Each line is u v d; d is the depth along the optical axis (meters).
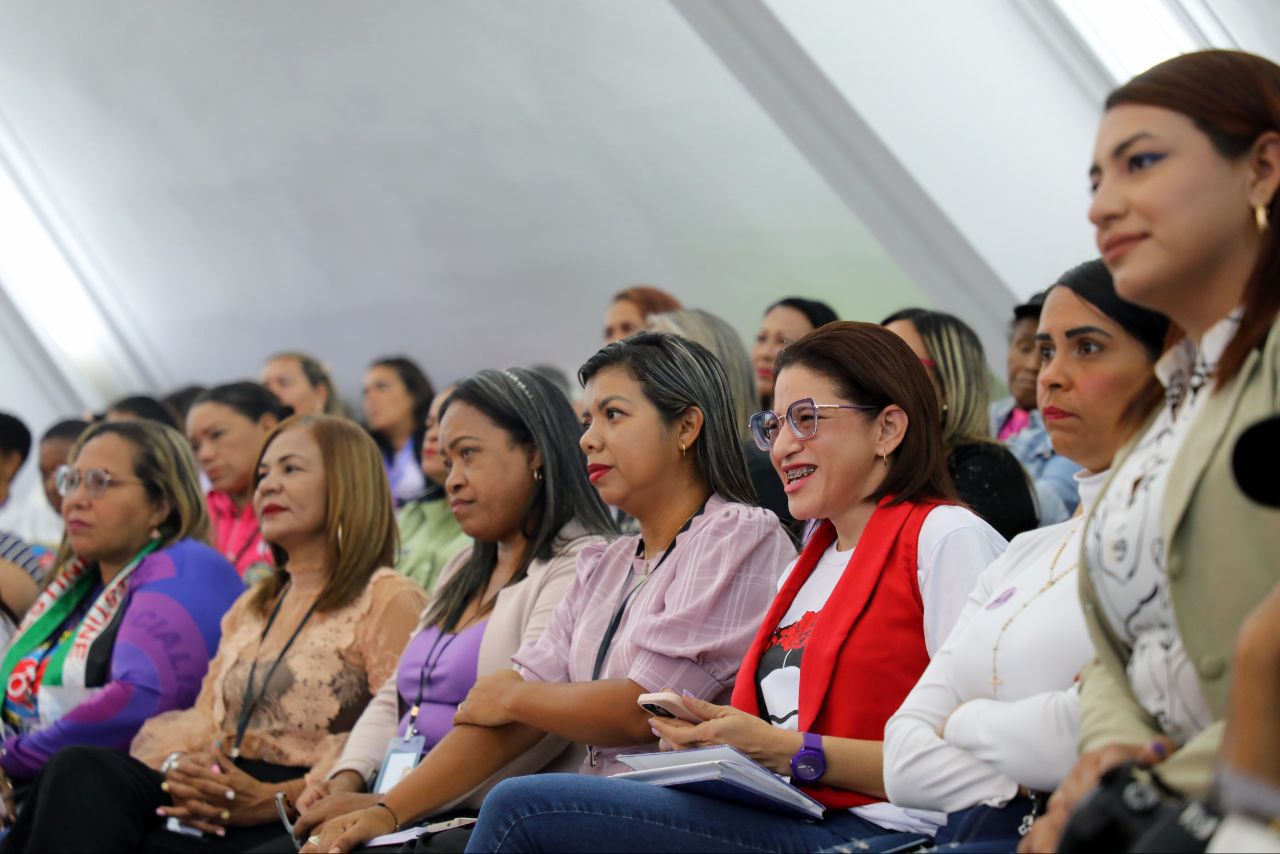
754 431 2.34
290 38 5.65
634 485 2.63
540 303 6.08
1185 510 1.50
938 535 2.11
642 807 2.03
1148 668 1.57
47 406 7.33
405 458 5.18
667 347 2.67
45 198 6.98
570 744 2.79
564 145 5.55
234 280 6.77
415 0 5.28
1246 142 1.51
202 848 3.09
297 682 3.23
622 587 2.69
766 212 5.38
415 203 6.04
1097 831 1.42
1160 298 1.57
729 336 3.69
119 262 7.04
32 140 6.76
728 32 4.21
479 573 3.06
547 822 2.03
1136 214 1.54
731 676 2.43
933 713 1.89
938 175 4.19
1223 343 1.54
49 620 3.92
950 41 4.16
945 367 3.12
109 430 3.91
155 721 3.48
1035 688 1.77
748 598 2.46
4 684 3.89
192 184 6.50
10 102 6.64
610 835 2.02
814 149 4.34
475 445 2.98
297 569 3.42
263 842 3.06
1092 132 4.13
